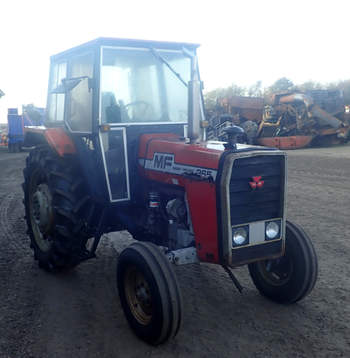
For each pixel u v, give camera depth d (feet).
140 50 12.96
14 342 10.46
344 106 62.03
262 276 12.56
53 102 16.08
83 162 13.47
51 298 12.98
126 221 13.23
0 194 30.60
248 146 11.03
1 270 15.42
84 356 9.81
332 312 11.61
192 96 11.02
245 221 10.49
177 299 9.68
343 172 35.17
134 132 12.87
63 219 13.92
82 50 13.26
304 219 21.20
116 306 12.41
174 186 11.57
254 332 10.66
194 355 9.73
